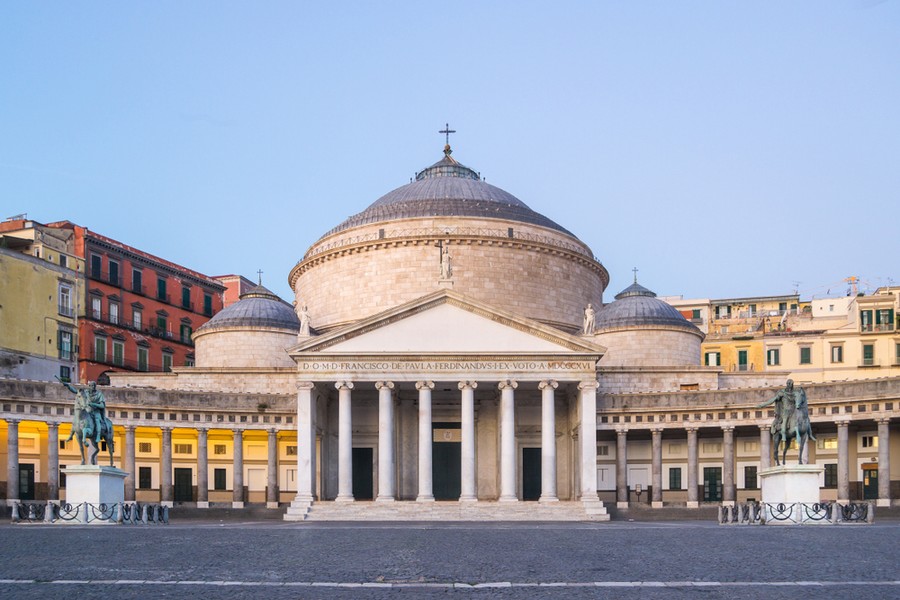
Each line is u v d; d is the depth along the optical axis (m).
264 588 26.59
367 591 26.12
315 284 106.44
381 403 82.94
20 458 89.94
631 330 104.06
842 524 55.31
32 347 109.44
